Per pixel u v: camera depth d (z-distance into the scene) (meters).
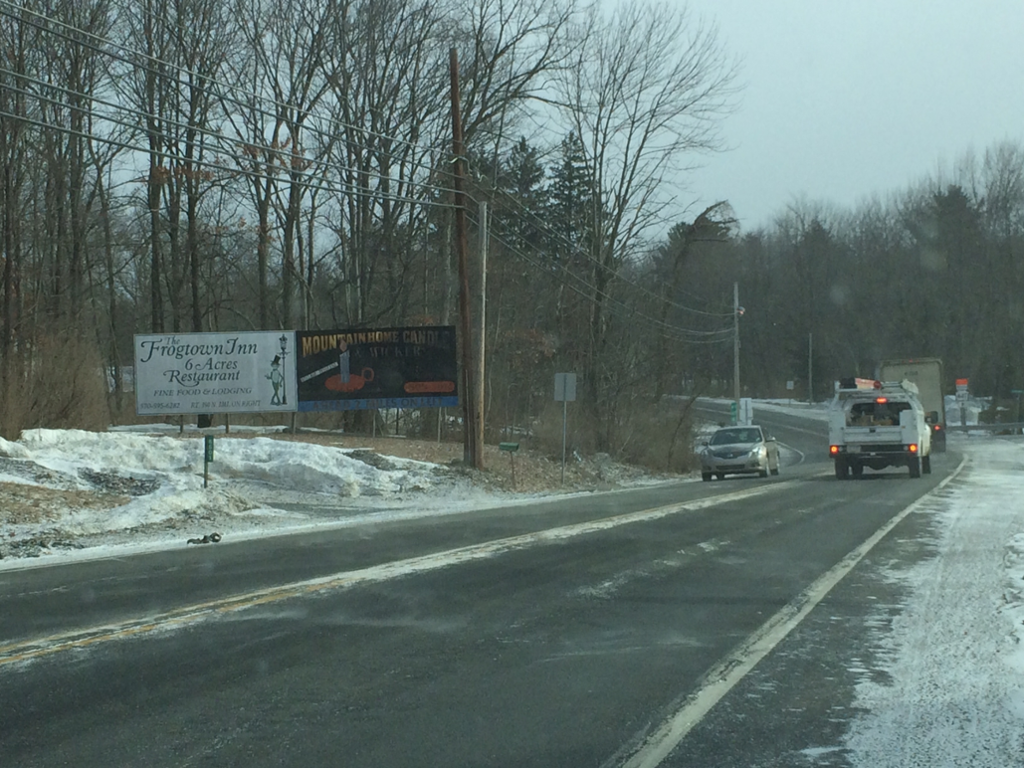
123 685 6.63
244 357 26.06
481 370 24.77
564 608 9.20
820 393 91.19
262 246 34.81
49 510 15.86
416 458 25.69
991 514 17.02
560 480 27.34
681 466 41.59
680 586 10.34
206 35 33.41
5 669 6.99
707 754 5.39
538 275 48.38
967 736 5.65
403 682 6.77
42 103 28.31
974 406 72.75
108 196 36.44
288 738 5.62
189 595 9.69
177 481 18.52
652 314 46.50
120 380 41.53
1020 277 71.75
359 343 26.28
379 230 36.06
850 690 6.60
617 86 39.34
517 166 46.59
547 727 5.85
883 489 22.97
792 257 90.56
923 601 9.49
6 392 21.72
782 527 15.45
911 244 79.69
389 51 34.75
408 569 11.25
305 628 8.30
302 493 20.80
